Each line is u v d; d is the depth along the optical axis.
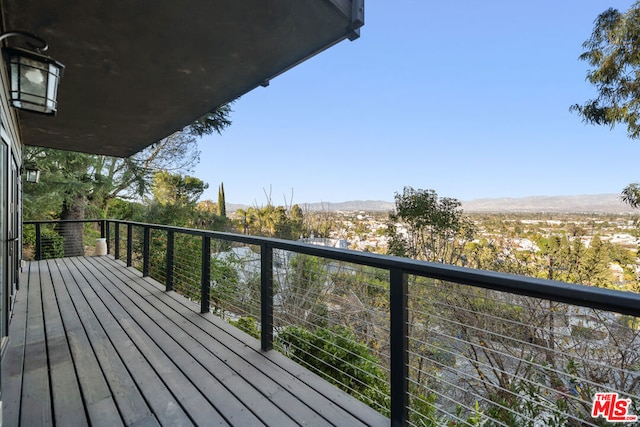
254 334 3.82
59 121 4.56
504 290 1.19
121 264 6.76
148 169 12.71
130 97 3.68
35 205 9.64
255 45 2.57
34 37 1.70
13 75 1.72
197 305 3.85
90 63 2.87
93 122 4.60
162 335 2.90
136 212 13.15
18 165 5.13
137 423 1.69
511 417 2.22
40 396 1.94
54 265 6.64
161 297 4.20
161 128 4.89
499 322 3.28
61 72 1.85
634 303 0.89
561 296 1.04
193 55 2.73
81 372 2.24
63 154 10.25
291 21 2.26
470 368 3.22
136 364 2.34
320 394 1.94
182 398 1.91
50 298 4.18
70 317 3.42
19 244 5.46
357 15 2.24
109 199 13.02
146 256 5.42
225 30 2.36
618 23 6.39
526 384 2.31
